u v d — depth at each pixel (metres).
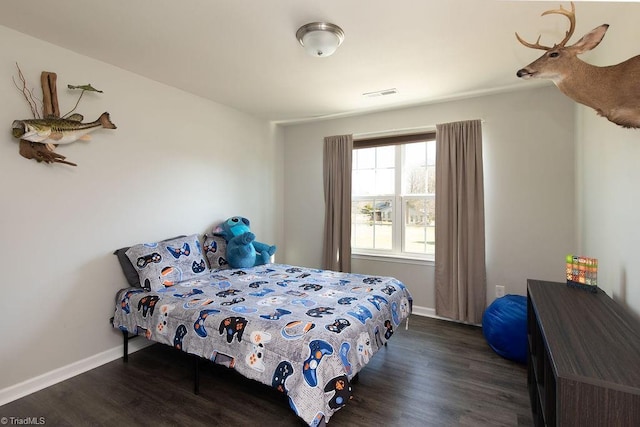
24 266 2.02
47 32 1.98
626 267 1.63
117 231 2.52
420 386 2.12
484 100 3.13
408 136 3.57
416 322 3.27
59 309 2.18
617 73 1.40
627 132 1.61
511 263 3.03
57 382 2.15
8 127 1.94
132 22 1.87
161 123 2.84
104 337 2.43
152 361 2.46
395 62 2.39
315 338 1.59
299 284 2.57
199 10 1.74
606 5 1.65
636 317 1.50
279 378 1.57
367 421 1.77
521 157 2.97
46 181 2.11
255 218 3.93
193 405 1.92
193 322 1.97
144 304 2.25
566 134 2.80
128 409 1.87
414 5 1.68
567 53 1.50
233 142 3.61
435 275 3.32
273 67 2.50
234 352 1.77
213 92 3.08
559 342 1.18
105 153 2.44
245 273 2.96
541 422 1.47
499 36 2.01
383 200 3.83
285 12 1.76
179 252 2.74
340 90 3.00
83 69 2.29
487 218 3.12
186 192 3.08
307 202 4.22
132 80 2.61
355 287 2.48
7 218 1.94
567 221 2.80
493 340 2.55
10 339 1.96
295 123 4.22
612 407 0.91
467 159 3.10
